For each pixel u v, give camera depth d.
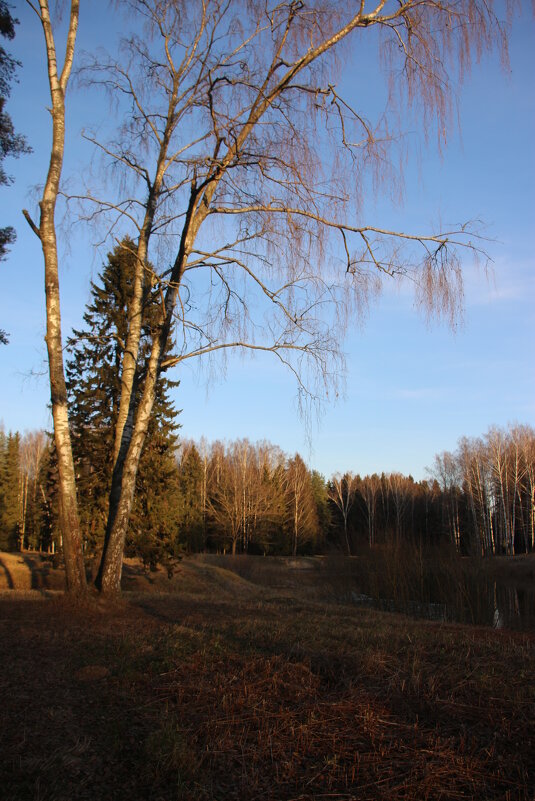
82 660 6.12
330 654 6.40
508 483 49.12
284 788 3.55
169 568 24.91
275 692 5.12
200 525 49.12
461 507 56.41
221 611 9.89
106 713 4.68
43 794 3.38
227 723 4.44
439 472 60.00
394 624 9.97
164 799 3.42
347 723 4.44
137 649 6.45
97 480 20.89
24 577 24.75
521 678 5.64
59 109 9.83
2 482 50.84
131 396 11.09
